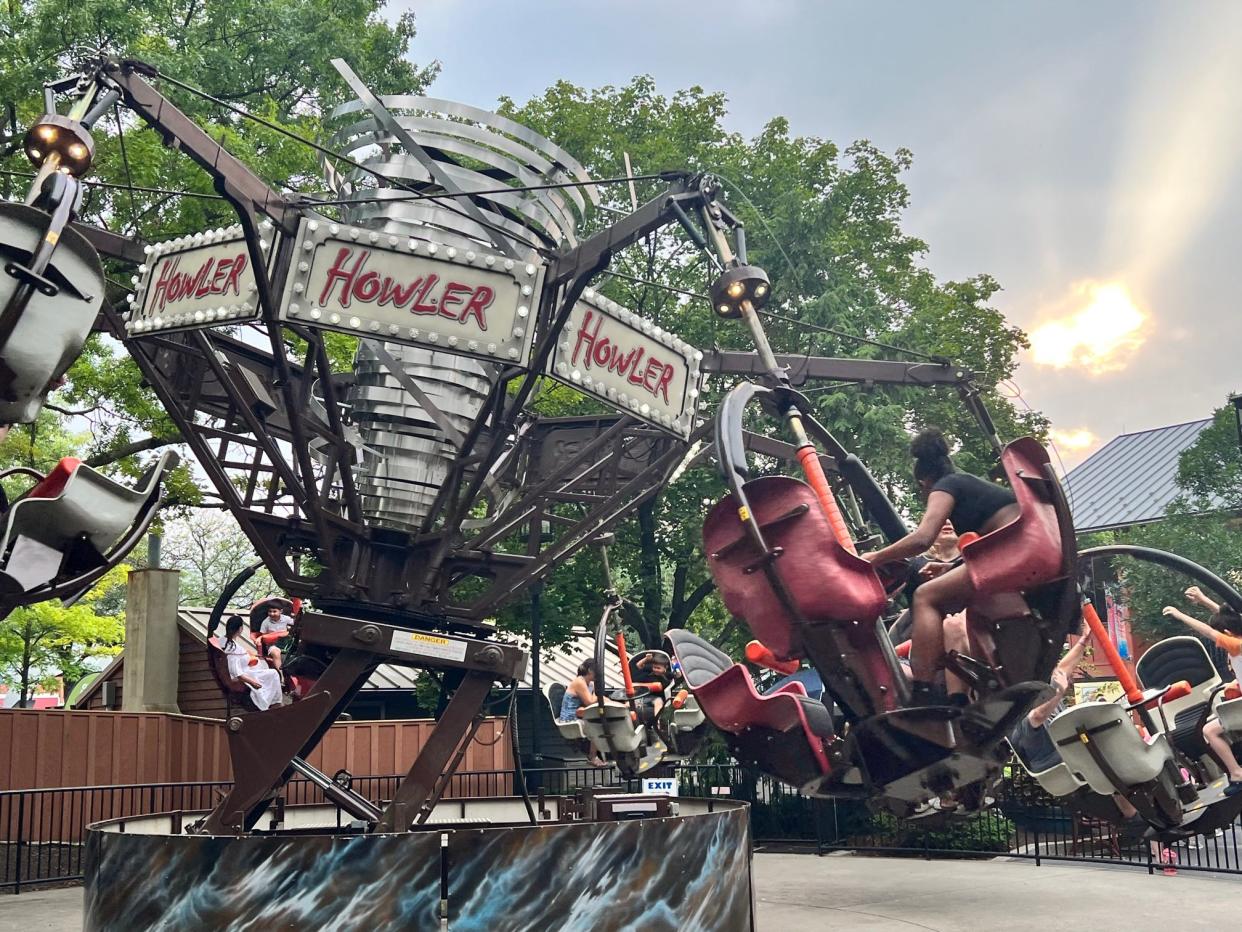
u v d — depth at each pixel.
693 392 8.84
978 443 24.97
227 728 7.49
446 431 8.70
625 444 11.07
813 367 10.21
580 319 7.91
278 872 6.28
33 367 4.87
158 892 6.47
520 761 9.90
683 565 24.17
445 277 7.19
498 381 7.75
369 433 8.85
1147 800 8.16
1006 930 9.02
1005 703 6.62
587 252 7.41
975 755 6.83
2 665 41.75
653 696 13.64
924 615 6.87
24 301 4.77
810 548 6.72
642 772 14.17
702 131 26.34
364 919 6.21
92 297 5.03
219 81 20.42
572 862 6.52
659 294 25.47
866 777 7.09
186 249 7.83
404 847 6.30
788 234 24.20
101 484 5.10
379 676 27.61
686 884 6.97
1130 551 8.78
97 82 6.52
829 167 26.42
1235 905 10.05
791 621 6.74
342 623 7.71
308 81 22.80
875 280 26.42
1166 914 9.59
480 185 8.59
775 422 22.58
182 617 21.89
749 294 7.51
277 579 8.53
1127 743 8.02
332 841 6.29
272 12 21.80
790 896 11.48
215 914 6.30
